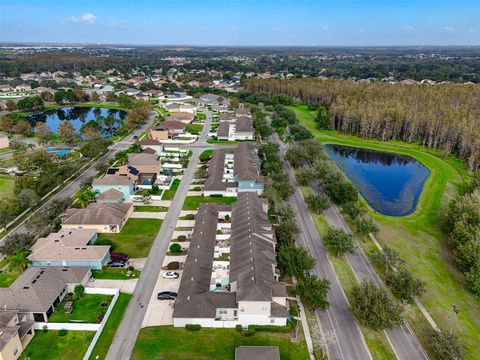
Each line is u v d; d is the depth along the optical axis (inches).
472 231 3024.1
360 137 7322.8
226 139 6712.6
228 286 2632.9
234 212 3535.9
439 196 4485.7
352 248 3021.7
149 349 2123.5
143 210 3868.1
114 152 5890.8
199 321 2305.6
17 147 5964.6
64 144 6422.2
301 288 2472.9
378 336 2271.2
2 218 3400.6
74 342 2185.0
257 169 4763.8
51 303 2380.7
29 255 2856.8
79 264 2869.1
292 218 3440.0
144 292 2637.8
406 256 3179.1
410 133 6899.6
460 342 2237.9
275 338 2233.0
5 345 1955.0
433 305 2578.7
